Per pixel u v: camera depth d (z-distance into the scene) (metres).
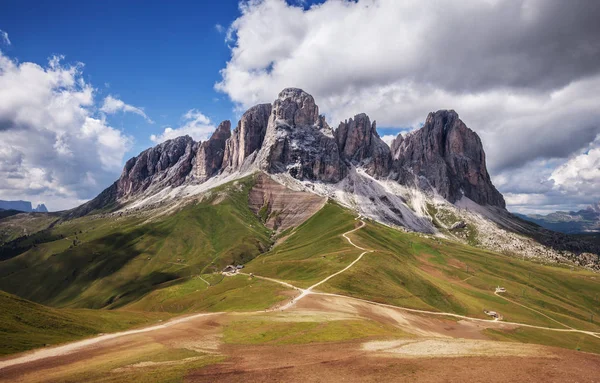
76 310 96.75
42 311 81.38
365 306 118.88
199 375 47.38
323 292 134.25
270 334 72.88
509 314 180.62
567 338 156.62
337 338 68.50
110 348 62.81
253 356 56.75
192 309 150.25
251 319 88.44
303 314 96.44
